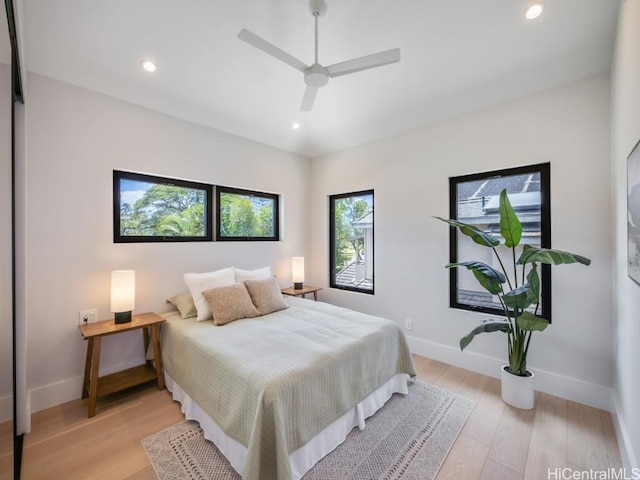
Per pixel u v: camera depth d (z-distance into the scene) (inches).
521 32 76.0
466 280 117.0
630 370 63.2
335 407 70.3
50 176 88.7
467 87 101.0
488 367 107.3
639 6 51.2
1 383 54.3
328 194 163.3
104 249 99.7
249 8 69.1
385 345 90.1
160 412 85.3
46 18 70.9
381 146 139.5
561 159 91.9
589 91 87.2
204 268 127.5
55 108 89.6
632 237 57.4
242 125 131.6
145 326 94.2
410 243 128.5
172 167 116.6
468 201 115.8
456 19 72.0
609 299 84.5
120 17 71.6
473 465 65.5
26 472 63.3
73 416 83.3
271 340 82.2
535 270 83.2
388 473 63.5
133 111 106.4
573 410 85.3
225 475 62.7
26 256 84.2
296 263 154.6
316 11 68.7
